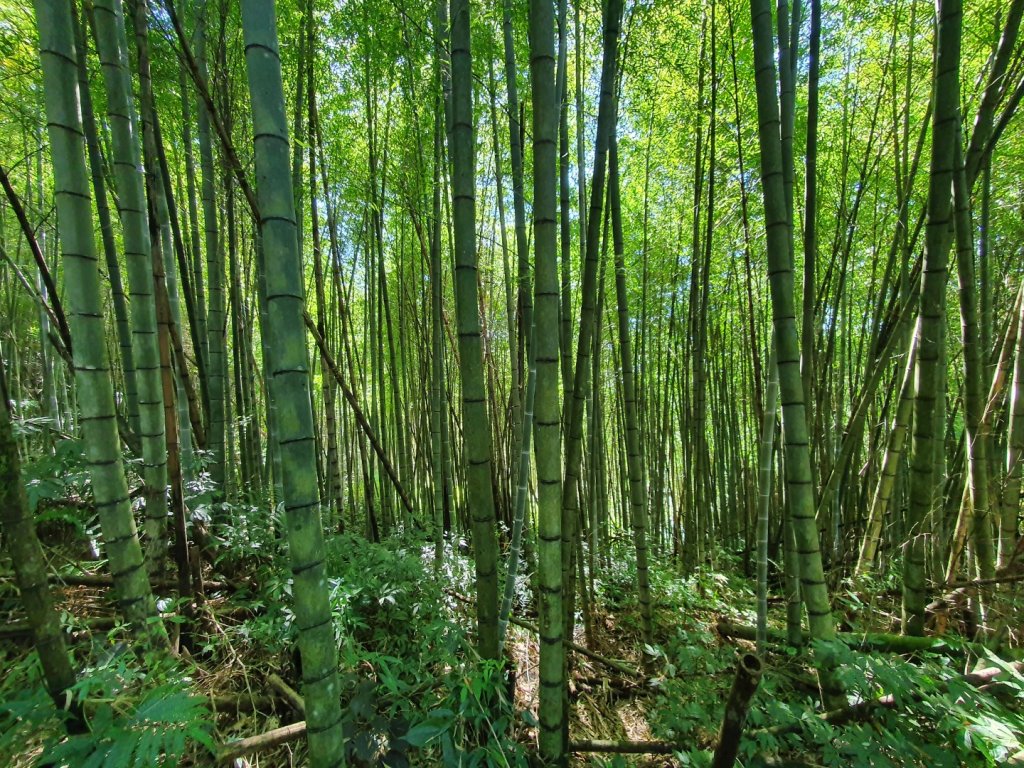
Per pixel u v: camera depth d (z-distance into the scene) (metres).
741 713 1.54
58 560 2.68
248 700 2.24
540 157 1.68
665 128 4.80
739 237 4.89
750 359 6.38
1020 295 2.55
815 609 2.24
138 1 2.37
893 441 3.56
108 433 1.86
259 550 3.07
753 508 7.00
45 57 1.67
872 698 2.08
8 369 5.63
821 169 4.86
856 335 6.59
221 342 3.62
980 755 1.84
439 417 4.02
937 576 3.15
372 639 2.71
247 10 1.19
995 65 2.42
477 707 2.06
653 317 6.42
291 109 4.16
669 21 3.69
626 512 6.73
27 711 1.47
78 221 1.74
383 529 5.25
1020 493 2.74
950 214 2.22
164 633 1.99
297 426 1.28
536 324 1.75
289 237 1.25
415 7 3.34
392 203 4.68
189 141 3.61
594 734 2.72
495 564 2.23
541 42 1.64
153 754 1.34
